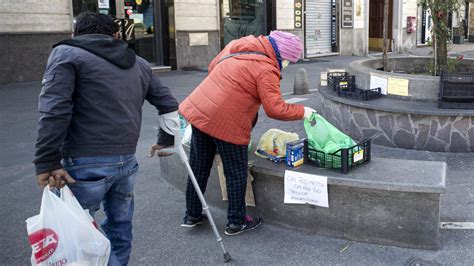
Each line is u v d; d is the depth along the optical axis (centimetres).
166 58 1342
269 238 367
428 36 2191
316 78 1203
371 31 2081
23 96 927
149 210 427
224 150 351
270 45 343
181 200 450
